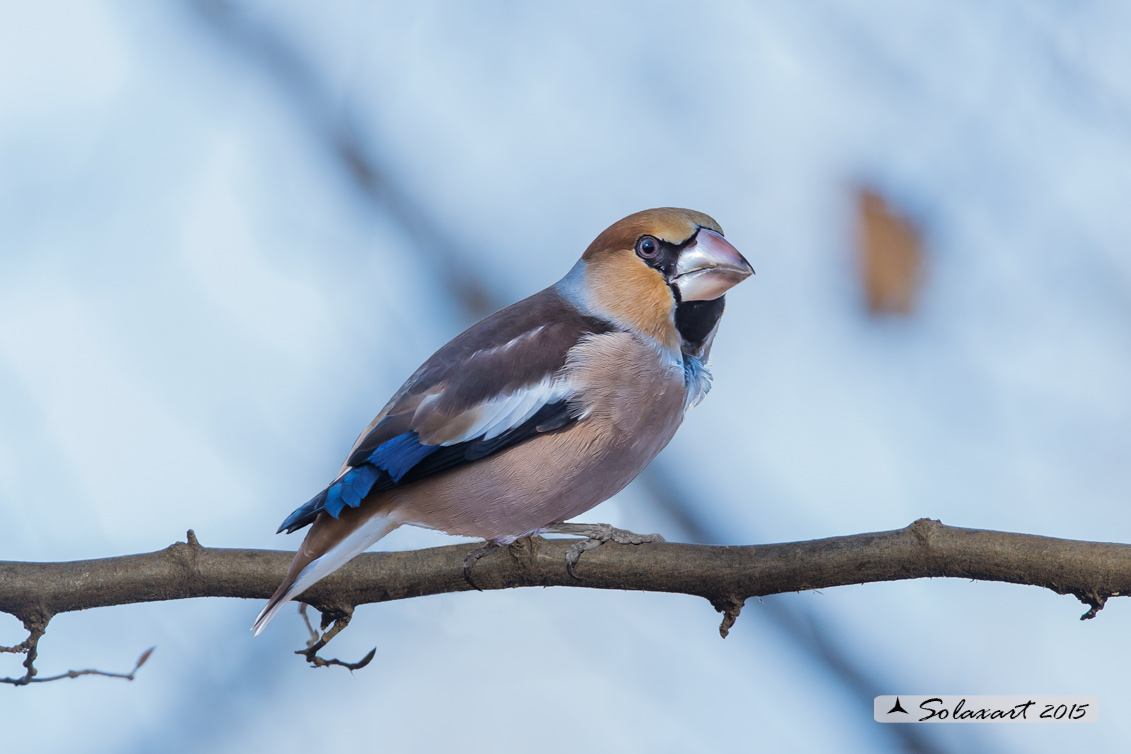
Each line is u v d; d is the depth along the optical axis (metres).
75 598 9.05
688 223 10.69
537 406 9.87
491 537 10.19
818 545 8.66
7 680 8.95
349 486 9.41
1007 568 8.28
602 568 9.09
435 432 9.77
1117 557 8.09
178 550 9.18
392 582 9.32
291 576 9.00
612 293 10.54
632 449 10.12
